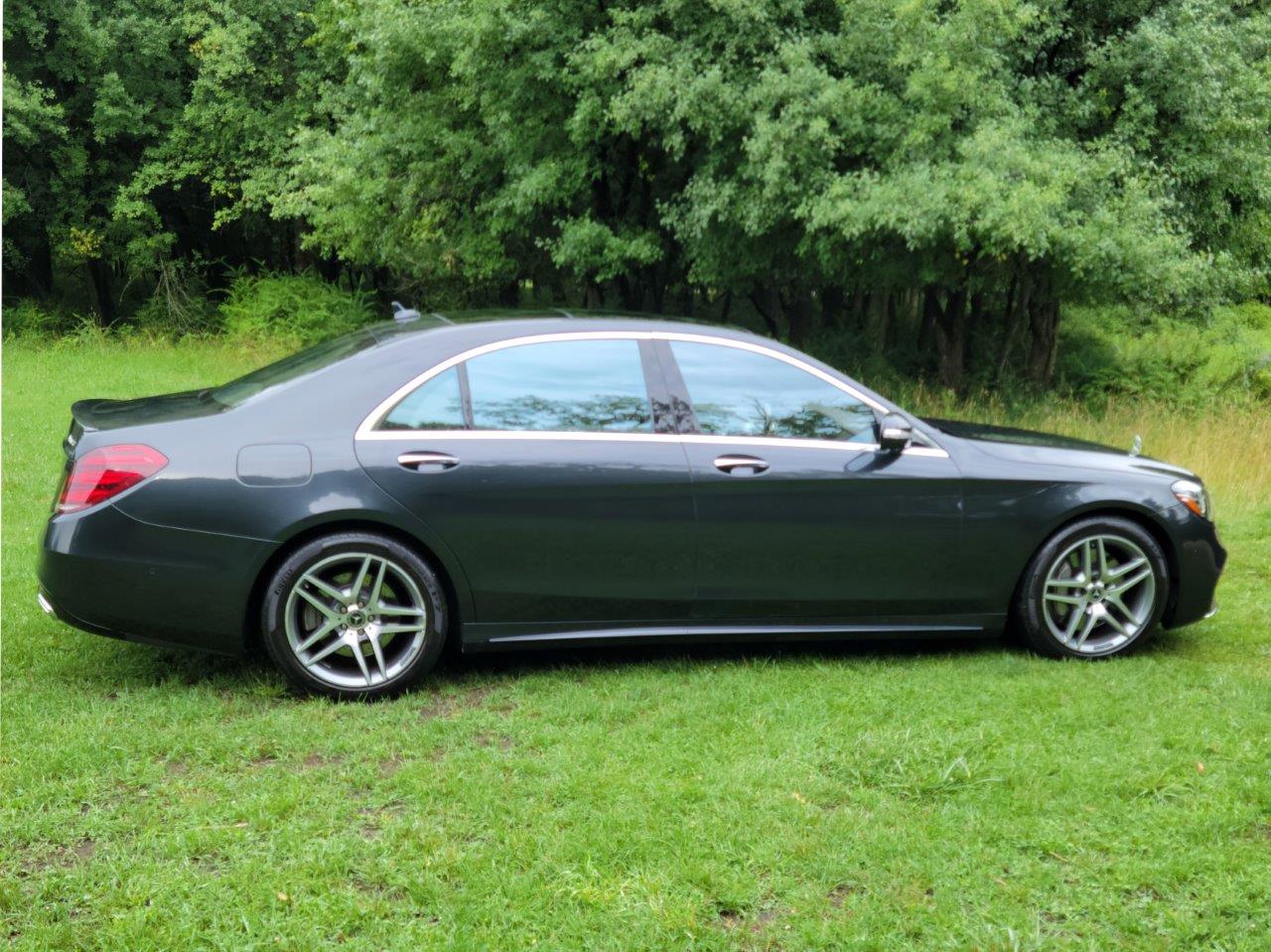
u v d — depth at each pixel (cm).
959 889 301
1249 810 344
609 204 1758
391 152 1838
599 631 465
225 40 2356
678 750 385
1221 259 1525
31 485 851
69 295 3081
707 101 1357
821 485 473
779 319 2394
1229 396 1784
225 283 3041
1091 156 1464
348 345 474
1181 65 1495
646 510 457
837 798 354
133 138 2623
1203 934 282
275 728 402
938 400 1619
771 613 479
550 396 459
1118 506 506
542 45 1543
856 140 1396
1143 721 422
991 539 493
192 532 421
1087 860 317
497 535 445
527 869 307
